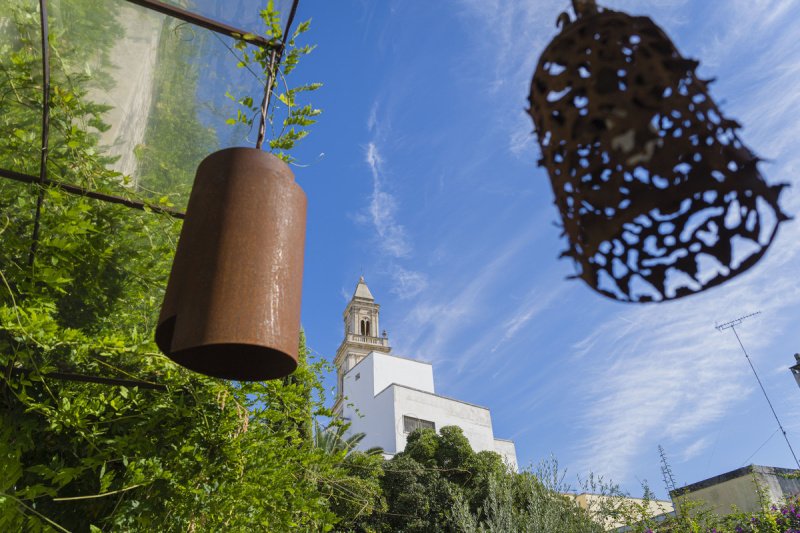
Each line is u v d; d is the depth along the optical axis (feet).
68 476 7.82
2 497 7.25
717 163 2.34
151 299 9.71
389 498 50.72
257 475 9.37
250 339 4.11
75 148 8.18
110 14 7.75
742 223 2.67
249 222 4.54
